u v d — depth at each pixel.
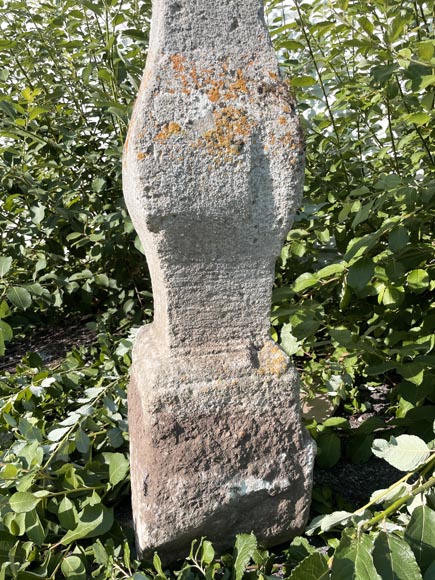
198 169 1.57
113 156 3.36
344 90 2.93
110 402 2.20
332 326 2.72
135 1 3.39
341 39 3.21
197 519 1.70
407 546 1.44
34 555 1.72
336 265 2.19
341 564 1.44
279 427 1.72
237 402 1.70
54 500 1.87
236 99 1.58
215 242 1.64
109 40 2.91
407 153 2.98
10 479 1.89
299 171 1.63
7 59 3.58
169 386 1.67
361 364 2.62
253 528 1.76
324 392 2.43
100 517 1.73
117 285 3.49
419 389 2.10
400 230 2.06
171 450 1.68
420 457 1.60
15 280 3.37
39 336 3.72
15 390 2.49
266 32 1.61
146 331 1.91
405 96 2.45
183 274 1.66
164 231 1.60
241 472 1.71
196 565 1.62
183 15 1.56
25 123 2.94
